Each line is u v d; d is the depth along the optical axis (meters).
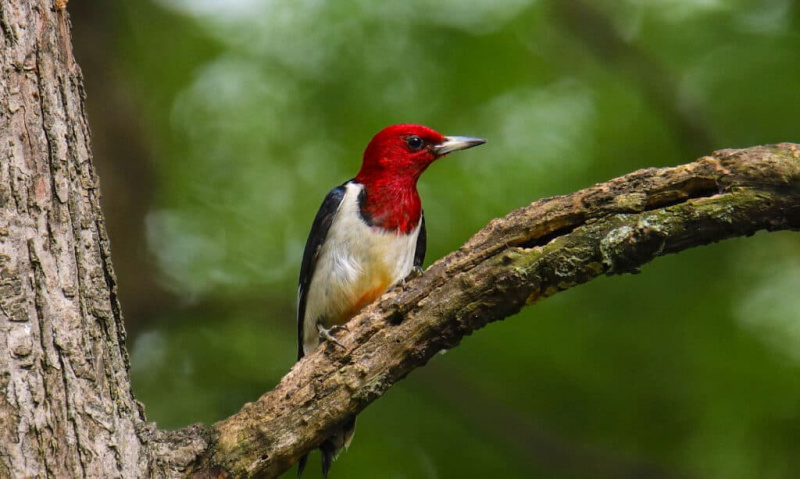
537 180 13.86
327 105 14.83
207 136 15.62
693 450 12.59
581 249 6.59
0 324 5.70
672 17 15.23
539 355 13.17
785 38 14.27
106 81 15.41
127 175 15.21
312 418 6.57
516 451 13.13
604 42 14.91
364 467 12.86
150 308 14.95
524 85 14.73
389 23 15.05
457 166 14.27
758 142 13.52
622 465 12.65
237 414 6.54
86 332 5.98
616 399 12.92
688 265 13.34
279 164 15.11
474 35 14.83
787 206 6.50
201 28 16.17
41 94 6.14
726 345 12.78
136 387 14.81
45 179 6.05
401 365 6.77
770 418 12.29
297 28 15.37
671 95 14.24
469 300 6.70
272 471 6.51
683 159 13.91
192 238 15.26
